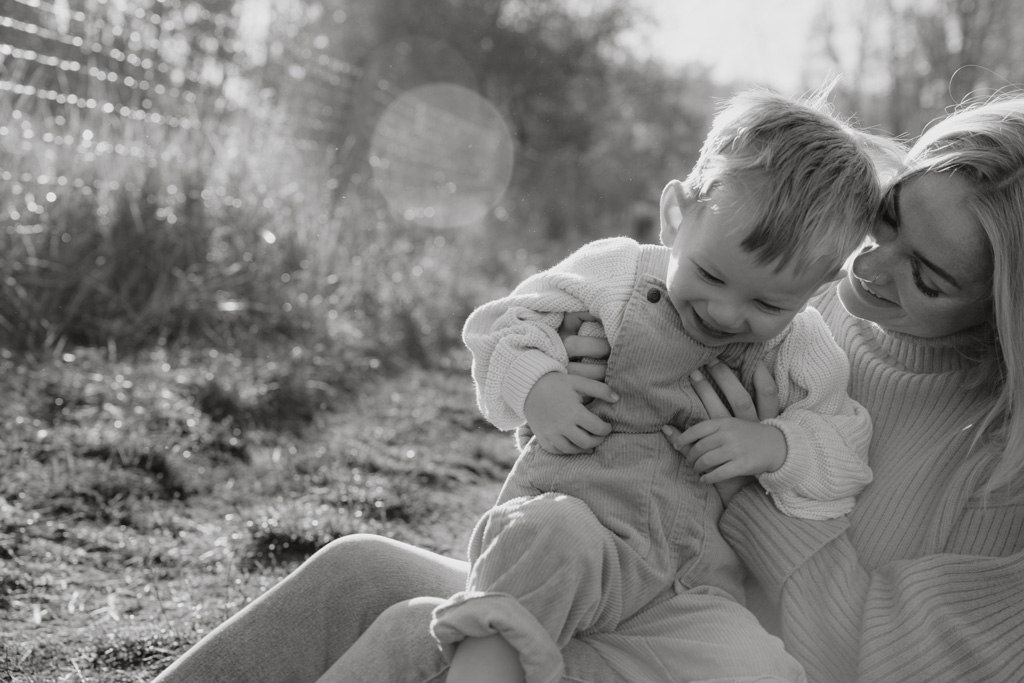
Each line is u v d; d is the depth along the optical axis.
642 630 1.71
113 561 3.11
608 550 1.67
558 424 1.81
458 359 6.39
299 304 5.74
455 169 12.53
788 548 1.77
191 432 4.22
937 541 1.71
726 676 1.57
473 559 1.78
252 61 8.41
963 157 1.67
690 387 1.87
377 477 4.06
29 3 6.13
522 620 1.50
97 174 5.44
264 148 6.86
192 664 1.69
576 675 1.60
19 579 2.86
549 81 19.97
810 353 1.85
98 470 3.68
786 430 1.80
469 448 4.81
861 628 1.70
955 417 1.79
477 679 1.50
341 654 1.79
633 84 23.34
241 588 2.95
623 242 1.99
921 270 1.70
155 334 5.15
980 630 1.61
